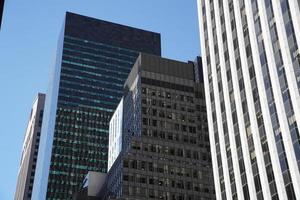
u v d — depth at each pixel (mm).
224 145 87000
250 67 82062
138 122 174875
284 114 69188
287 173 65625
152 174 157625
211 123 95500
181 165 164125
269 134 72062
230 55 90438
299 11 69500
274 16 76750
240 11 89375
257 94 78125
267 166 71250
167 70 191125
